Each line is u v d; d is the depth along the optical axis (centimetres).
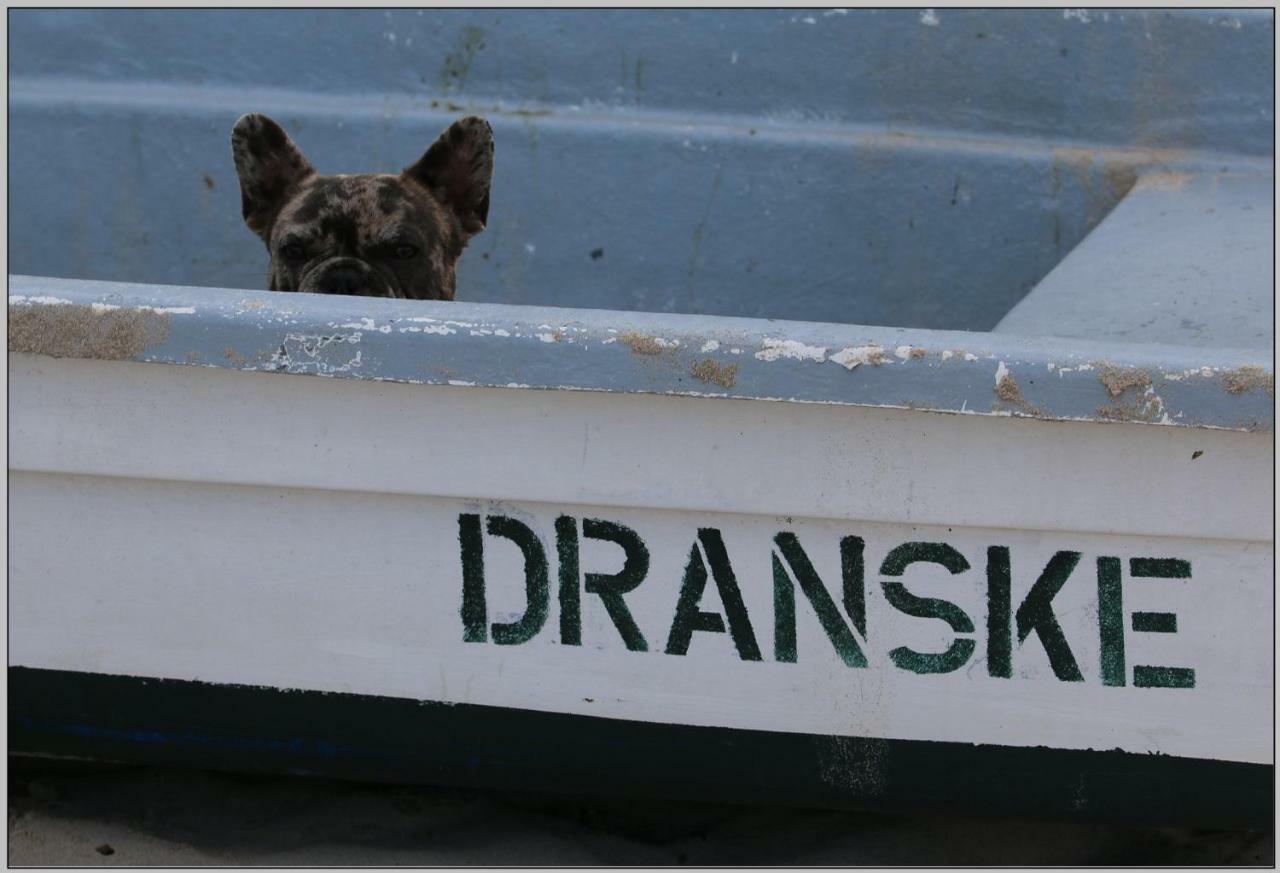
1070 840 430
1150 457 353
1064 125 674
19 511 382
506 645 378
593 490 363
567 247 690
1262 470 352
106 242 699
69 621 390
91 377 363
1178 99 664
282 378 358
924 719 376
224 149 689
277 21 695
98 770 447
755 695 377
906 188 676
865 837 430
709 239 686
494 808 437
